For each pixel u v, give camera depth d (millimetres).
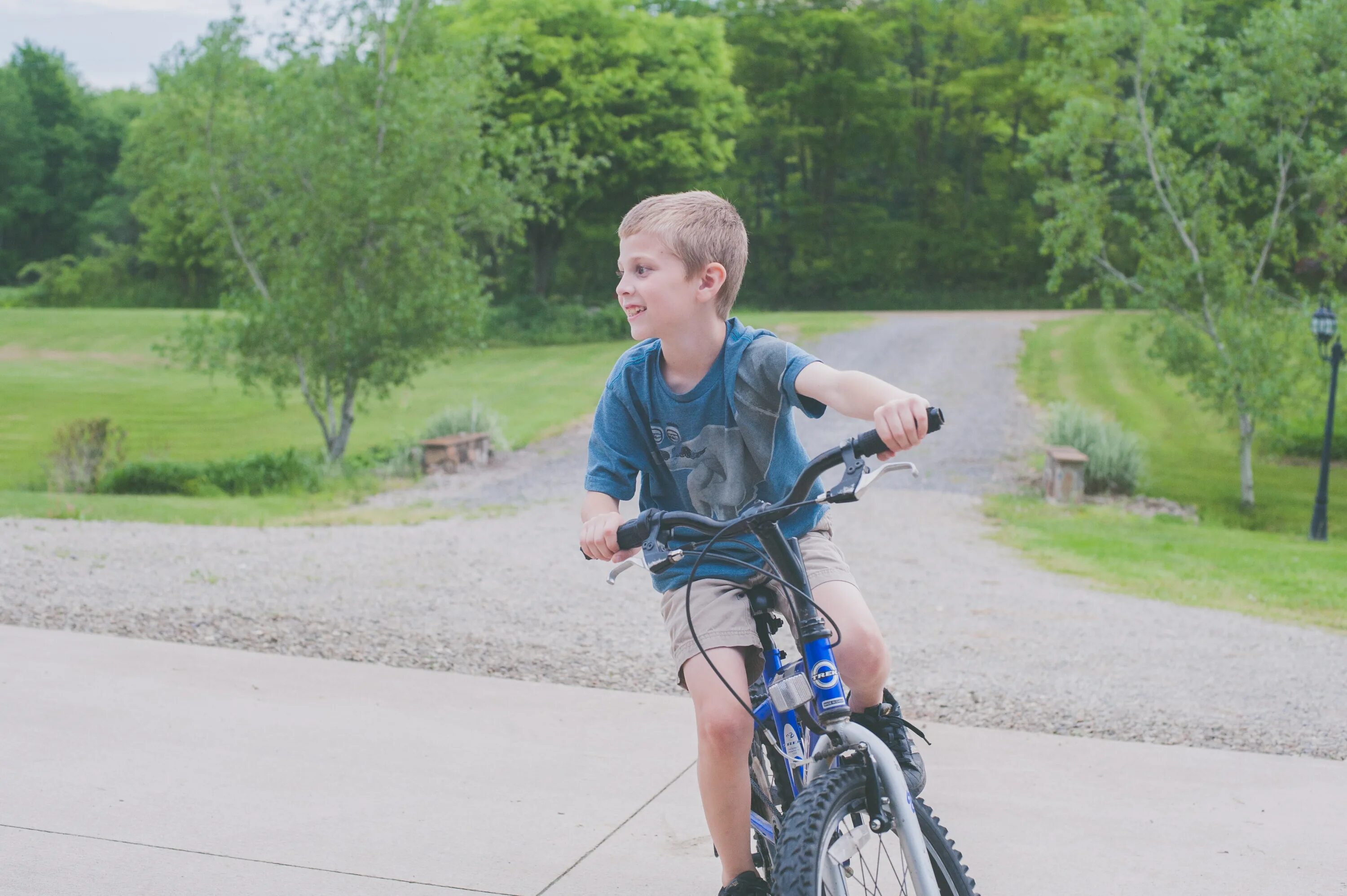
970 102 57938
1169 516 16312
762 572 2256
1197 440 22484
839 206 60781
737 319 2535
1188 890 3211
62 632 5703
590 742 4355
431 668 5633
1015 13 57062
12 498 13914
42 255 76688
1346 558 12992
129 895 2973
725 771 2318
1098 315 39438
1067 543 13234
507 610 7547
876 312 50625
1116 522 15398
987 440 21047
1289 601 9953
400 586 8250
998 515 15508
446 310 18828
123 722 4336
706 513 2527
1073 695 5746
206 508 14352
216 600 7016
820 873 1989
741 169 58281
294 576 8328
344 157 18109
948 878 2174
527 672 5660
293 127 18672
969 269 59656
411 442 19938
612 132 38062
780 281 58781
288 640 5996
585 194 38531
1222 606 9555
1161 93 18906
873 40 56000
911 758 2359
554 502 16000
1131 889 3209
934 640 7344
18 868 3098
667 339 2436
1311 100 17891
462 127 18906
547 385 28062
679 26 40469
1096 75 19531
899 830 2107
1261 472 20594
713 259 2385
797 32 53875
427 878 3152
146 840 3316
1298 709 5648
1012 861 3389
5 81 76312
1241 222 19016
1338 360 16109
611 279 56594
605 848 3393
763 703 2500
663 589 2559
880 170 64688
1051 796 3961
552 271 49938
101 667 5078
